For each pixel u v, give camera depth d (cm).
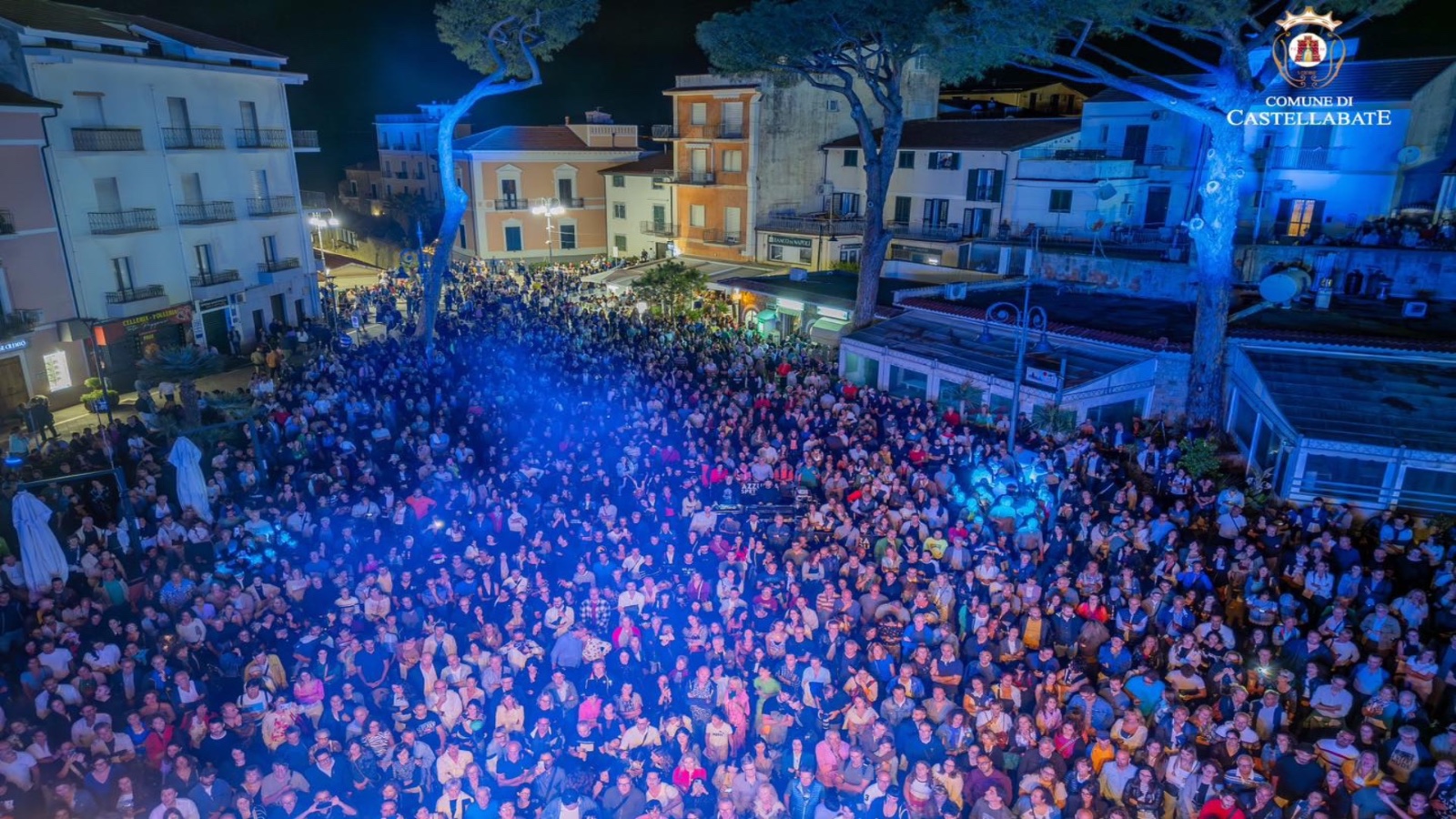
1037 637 1165
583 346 2828
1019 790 916
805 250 4069
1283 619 1166
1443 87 2927
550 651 1242
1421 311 2178
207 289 3272
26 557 1291
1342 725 973
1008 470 1691
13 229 2541
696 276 3588
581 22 3419
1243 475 1816
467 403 2280
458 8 3253
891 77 2709
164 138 3088
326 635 1180
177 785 940
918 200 3888
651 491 1650
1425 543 1370
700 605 1261
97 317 2858
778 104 4172
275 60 3603
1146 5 1888
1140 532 1395
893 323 2705
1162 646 1119
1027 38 1964
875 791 901
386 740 1009
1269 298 2258
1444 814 823
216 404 2069
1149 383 2133
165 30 3216
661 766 973
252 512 1526
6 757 922
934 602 1241
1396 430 1568
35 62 2598
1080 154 3512
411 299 3841
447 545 1480
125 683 1089
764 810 902
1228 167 1930
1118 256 2967
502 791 966
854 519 1522
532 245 5484
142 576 1410
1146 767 891
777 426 2077
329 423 2073
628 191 5291
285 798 938
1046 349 2258
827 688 1084
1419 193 3023
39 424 2297
